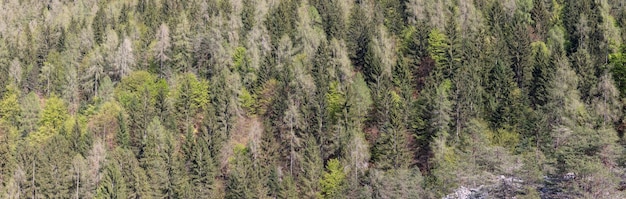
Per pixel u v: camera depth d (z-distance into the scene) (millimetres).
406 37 132625
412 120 106062
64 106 118312
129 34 141625
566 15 139375
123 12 155875
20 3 168750
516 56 122188
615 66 118375
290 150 105750
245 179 95062
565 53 124125
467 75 113250
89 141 102375
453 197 84000
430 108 104312
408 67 124625
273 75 121688
